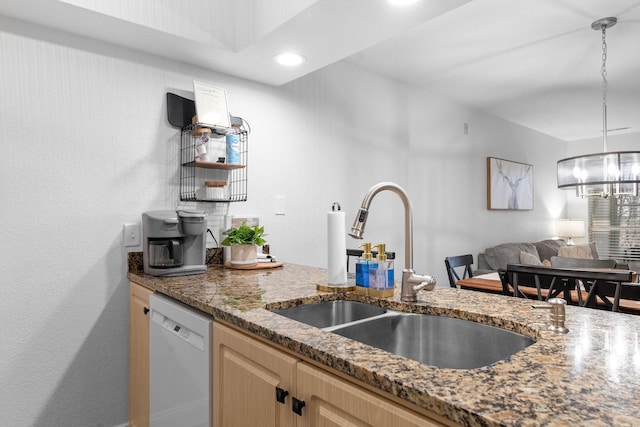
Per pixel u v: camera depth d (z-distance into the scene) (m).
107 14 1.72
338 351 0.84
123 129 2.03
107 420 1.97
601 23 2.55
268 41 1.98
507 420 0.54
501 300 1.33
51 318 1.82
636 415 0.56
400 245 3.56
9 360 1.72
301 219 2.79
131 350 1.98
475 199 4.49
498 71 3.40
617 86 3.79
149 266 1.91
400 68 3.30
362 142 3.24
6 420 1.71
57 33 1.84
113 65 2.00
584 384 0.67
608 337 0.93
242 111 2.48
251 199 2.52
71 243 1.88
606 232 6.07
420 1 1.63
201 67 2.30
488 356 1.11
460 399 0.61
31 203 1.78
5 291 1.72
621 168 2.90
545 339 0.92
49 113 1.82
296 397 0.93
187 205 2.25
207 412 1.28
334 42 1.99
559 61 3.20
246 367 1.12
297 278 1.84
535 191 5.62
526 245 4.81
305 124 2.83
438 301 1.32
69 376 1.87
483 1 2.32
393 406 0.71
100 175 1.96
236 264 2.11
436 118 3.97
